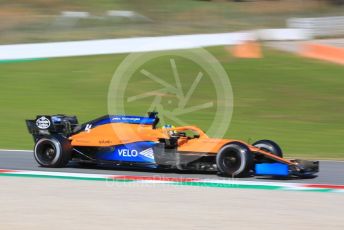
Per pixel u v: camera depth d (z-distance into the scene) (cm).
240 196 2755
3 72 8575
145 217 2333
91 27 13312
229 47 10038
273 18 15825
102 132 3519
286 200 2680
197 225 2206
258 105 7125
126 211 2436
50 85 8019
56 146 3512
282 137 5569
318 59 9438
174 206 2534
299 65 9000
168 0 18225
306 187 3016
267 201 2650
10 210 2455
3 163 3797
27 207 2509
